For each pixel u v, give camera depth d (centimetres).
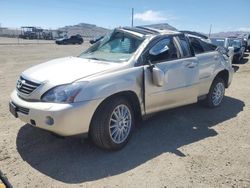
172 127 546
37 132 498
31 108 397
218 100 677
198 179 371
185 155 435
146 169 392
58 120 381
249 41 2611
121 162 409
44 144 456
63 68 442
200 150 453
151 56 491
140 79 462
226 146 470
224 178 375
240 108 683
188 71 548
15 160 406
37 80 414
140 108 473
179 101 546
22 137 479
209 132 528
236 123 579
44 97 398
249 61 1820
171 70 511
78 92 390
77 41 4403
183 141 485
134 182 361
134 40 511
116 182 360
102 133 417
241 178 376
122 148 451
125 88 436
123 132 450
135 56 474
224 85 688
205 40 648
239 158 430
